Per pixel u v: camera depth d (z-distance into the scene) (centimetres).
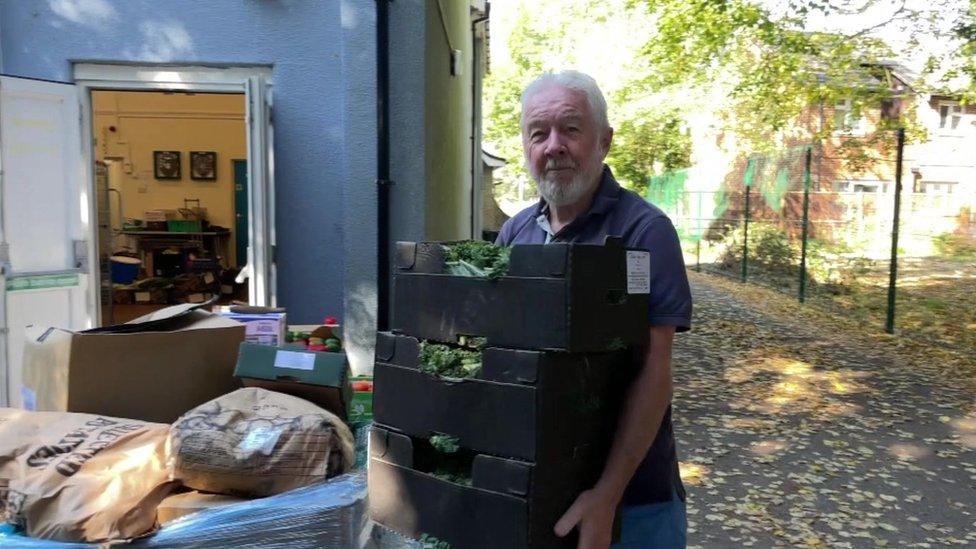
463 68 891
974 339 990
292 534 185
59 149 476
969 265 1214
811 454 573
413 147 483
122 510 179
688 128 2486
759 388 769
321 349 325
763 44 1362
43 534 177
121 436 195
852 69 1275
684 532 209
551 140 193
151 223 968
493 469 164
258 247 489
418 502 179
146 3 500
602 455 179
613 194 200
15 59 498
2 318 441
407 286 185
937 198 1242
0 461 191
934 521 457
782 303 1351
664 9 1262
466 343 174
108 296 779
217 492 197
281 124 510
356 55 473
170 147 991
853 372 837
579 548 168
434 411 175
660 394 179
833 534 439
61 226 479
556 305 158
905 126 1427
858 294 1273
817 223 1368
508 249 177
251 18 503
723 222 1905
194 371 233
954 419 663
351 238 482
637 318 176
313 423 200
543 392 159
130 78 506
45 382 229
